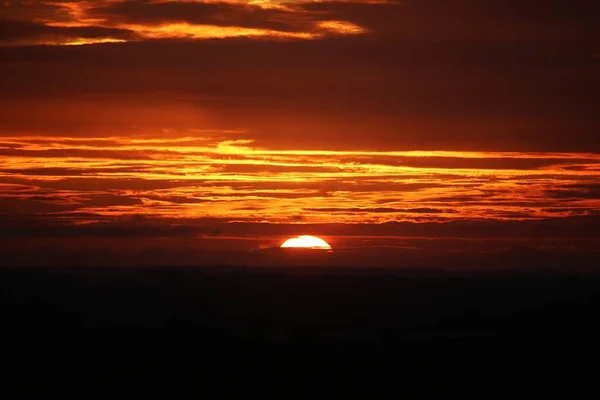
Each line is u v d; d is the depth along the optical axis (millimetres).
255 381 156625
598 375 164625
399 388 154500
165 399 146500
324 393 151875
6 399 144625
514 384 158000
